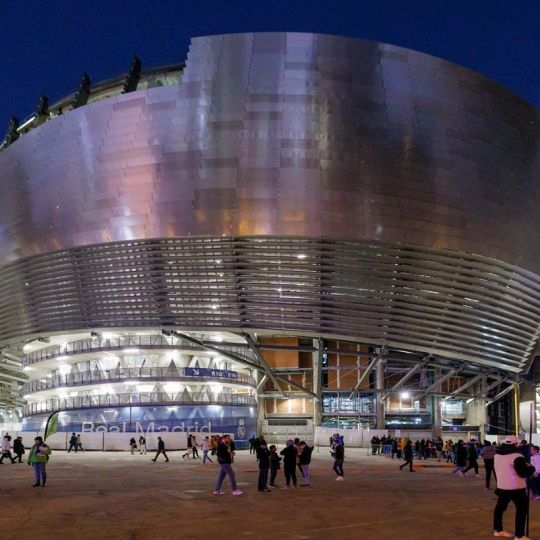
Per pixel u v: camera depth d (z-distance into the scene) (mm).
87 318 49344
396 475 26203
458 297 48656
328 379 58469
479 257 49125
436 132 50531
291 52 50750
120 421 49625
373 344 47844
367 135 48656
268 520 12648
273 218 46406
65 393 55250
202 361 54094
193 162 48125
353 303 47094
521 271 51594
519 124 55844
